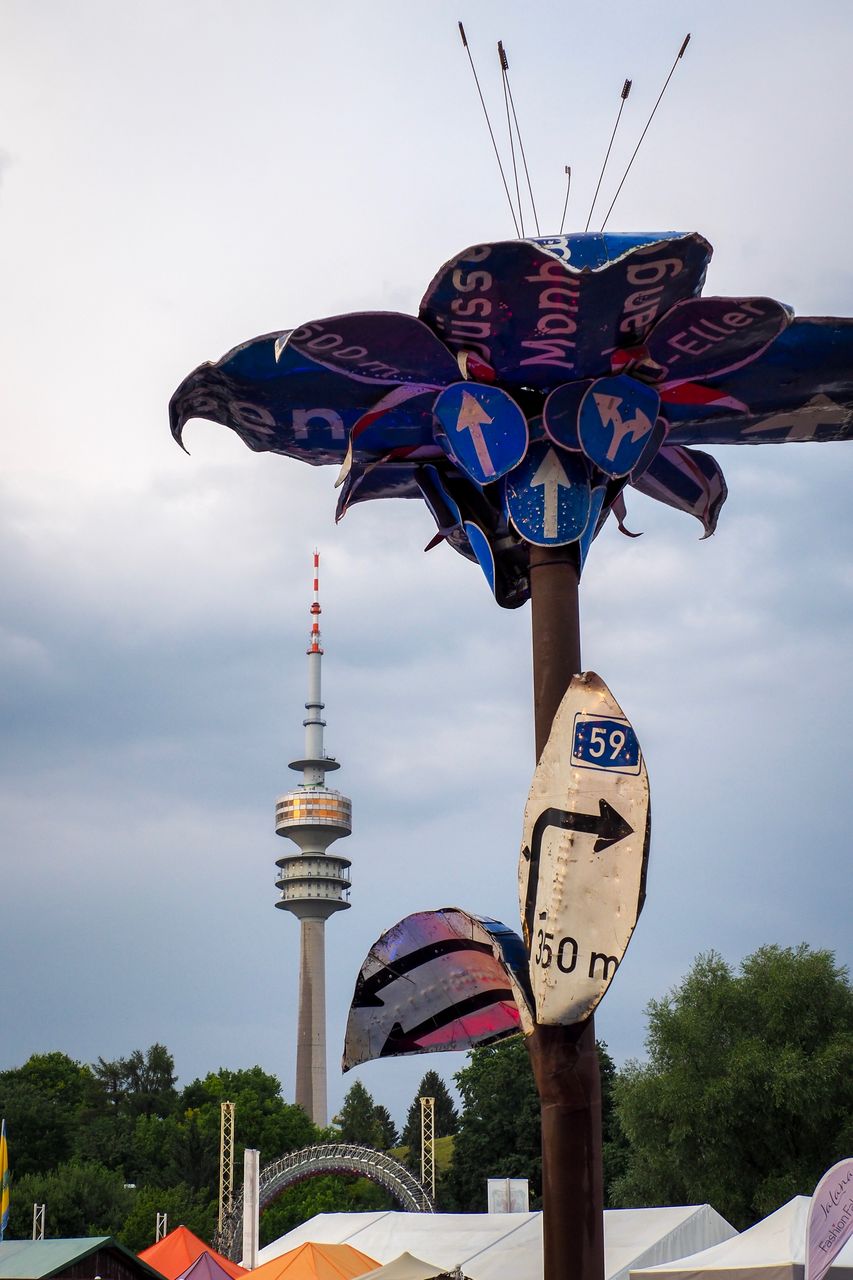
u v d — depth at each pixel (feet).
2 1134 88.58
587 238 59.98
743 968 165.89
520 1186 133.69
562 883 54.54
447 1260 103.76
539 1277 100.07
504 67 66.39
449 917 59.93
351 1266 91.15
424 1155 240.53
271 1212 342.64
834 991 156.46
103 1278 107.34
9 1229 298.97
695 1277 82.58
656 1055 161.27
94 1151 382.22
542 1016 53.98
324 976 599.57
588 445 61.41
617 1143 263.08
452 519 67.41
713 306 57.88
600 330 59.21
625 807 54.90
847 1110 149.69
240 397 65.26
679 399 65.46
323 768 636.07
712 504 74.18
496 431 61.82
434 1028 62.80
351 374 62.80
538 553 61.16
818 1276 56.03
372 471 71.51
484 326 59.11
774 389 65.05
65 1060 440.45
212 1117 390.01
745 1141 152.56
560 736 56.03
